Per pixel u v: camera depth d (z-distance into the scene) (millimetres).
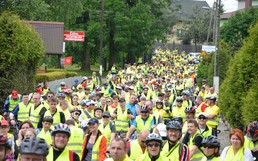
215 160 12273
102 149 13984
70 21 82938
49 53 66625
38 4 68875
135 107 23266
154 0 102688
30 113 19594
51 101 18297
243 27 71500
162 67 83375
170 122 11938
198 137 12781
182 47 151375
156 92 36812
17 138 14680
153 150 10664
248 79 26406
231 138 13008
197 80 61719
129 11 91500
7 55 31609
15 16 32812
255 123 14055
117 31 91500
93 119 14062
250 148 14008
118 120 21344
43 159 6566
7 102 24812
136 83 47688
